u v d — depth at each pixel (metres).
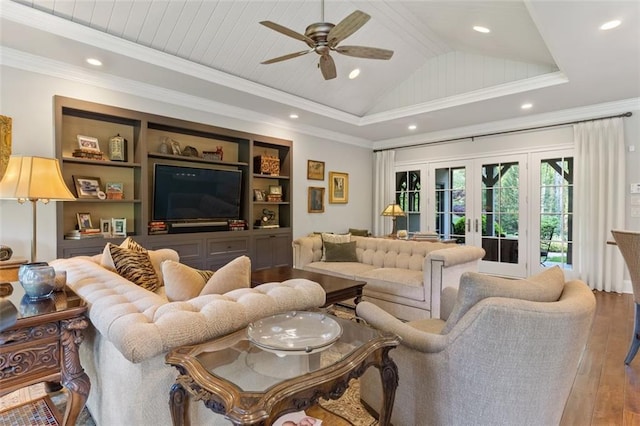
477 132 5.97
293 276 3.47
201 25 3.43
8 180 2.12
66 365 1.42
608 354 2.72
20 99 3.25
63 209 3.59
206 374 1.10
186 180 4.60
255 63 4.11
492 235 5.88
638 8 2.52
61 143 3.47
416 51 4.97
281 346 1.29
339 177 6.68
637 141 4.61
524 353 1.29
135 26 3.20
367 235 6.17
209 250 4.68
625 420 1.89
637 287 2.45
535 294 1.41
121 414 1.31
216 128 4.78
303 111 5.14
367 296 3.78
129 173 4.26
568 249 5.15
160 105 4.21
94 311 1.43
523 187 5.54
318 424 1.60
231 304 1.46
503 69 4.64
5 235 3.18
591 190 4.84
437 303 3.25
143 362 1.23
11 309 1.22
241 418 0.89
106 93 3.78
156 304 1.45
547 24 2.76
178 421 1.25
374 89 5.51
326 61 3.14
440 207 6.52
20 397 2.07
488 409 1.37
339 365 1.21
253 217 5.49
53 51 3.19
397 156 7.12
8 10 2.64
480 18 3.67
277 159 5.70
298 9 3.59
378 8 3.91
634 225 4.64
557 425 1.50
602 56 3.30
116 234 3.94
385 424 1.48
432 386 1.51
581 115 4.95
